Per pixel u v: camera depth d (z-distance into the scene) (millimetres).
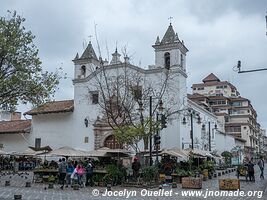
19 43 19750
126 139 27469
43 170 26031
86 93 42531
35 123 45719
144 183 22703
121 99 32875
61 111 43219
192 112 39875
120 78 37500
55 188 21391
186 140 39844
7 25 19547
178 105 37938
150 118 26641
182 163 31750
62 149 26891
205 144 50281
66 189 20891
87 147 41125
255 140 103188
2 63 19531
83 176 23328
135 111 35906
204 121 51656
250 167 27188
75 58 44750
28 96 20734
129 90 34000
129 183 22953
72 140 42469
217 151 54812
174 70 38969
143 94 34562
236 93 106875
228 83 101688
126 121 31438
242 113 94625
